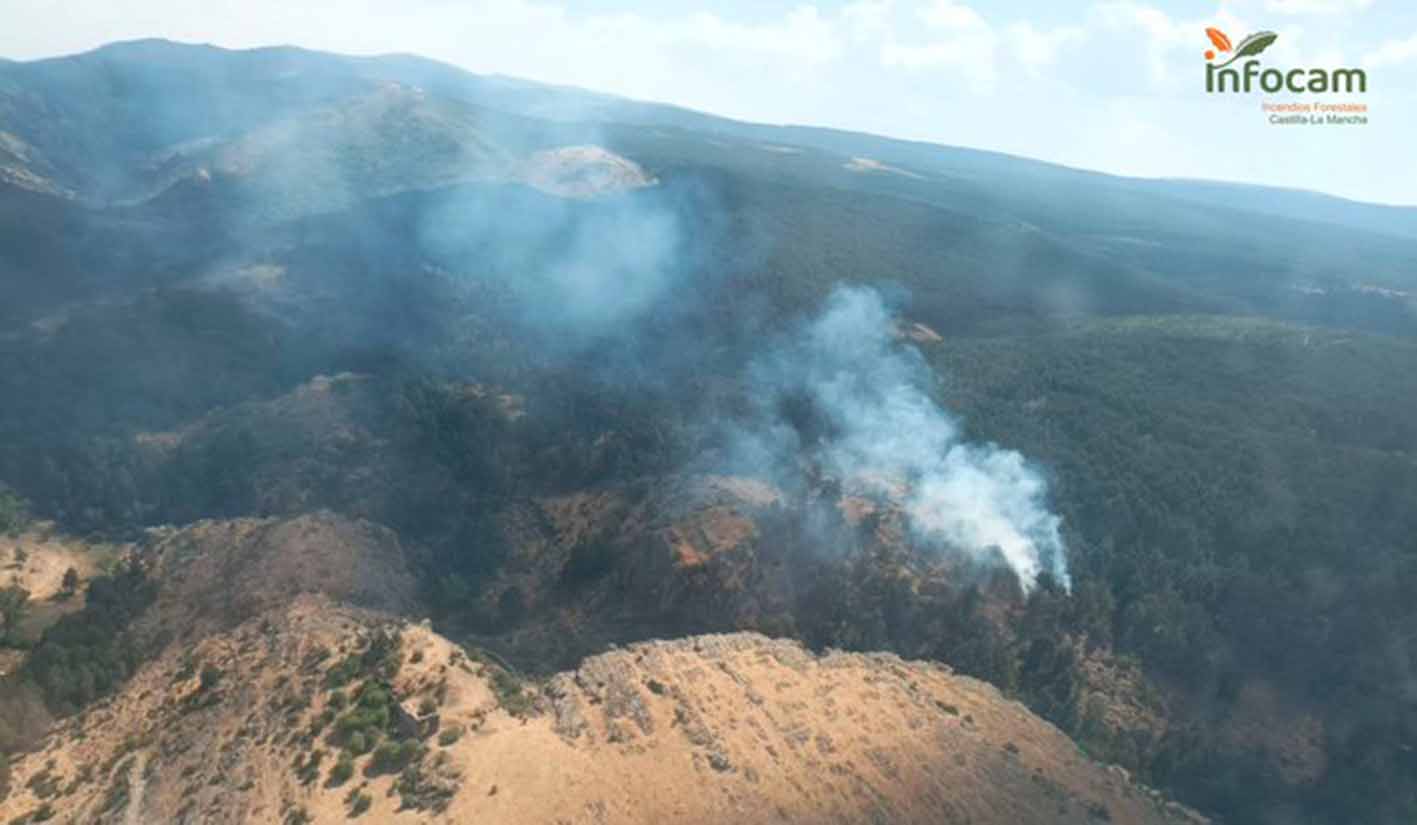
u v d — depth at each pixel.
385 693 92.94
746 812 79.94
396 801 79.06
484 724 87.56
